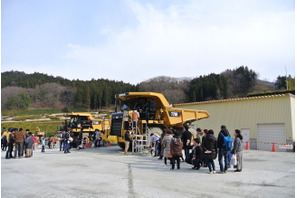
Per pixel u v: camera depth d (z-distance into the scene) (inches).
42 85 4138.8
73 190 253.0
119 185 274.1
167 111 642.2
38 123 2127.2
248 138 832.3
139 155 568.1
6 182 291.3
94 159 503.5
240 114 858.8
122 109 678.5
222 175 335.6
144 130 615.5
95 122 965.2
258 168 396.2
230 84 3698.3
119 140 615.2
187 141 422.6
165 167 402.6
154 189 256.7
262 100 813.9
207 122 938.1
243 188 263.0
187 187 266.7
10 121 2310.5
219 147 353.4
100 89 4360.2
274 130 779.4
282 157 557.9
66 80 5329.7
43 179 307.0
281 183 287.0
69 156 566.3
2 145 805.2
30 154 555.8
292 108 764.0
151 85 3954.2
